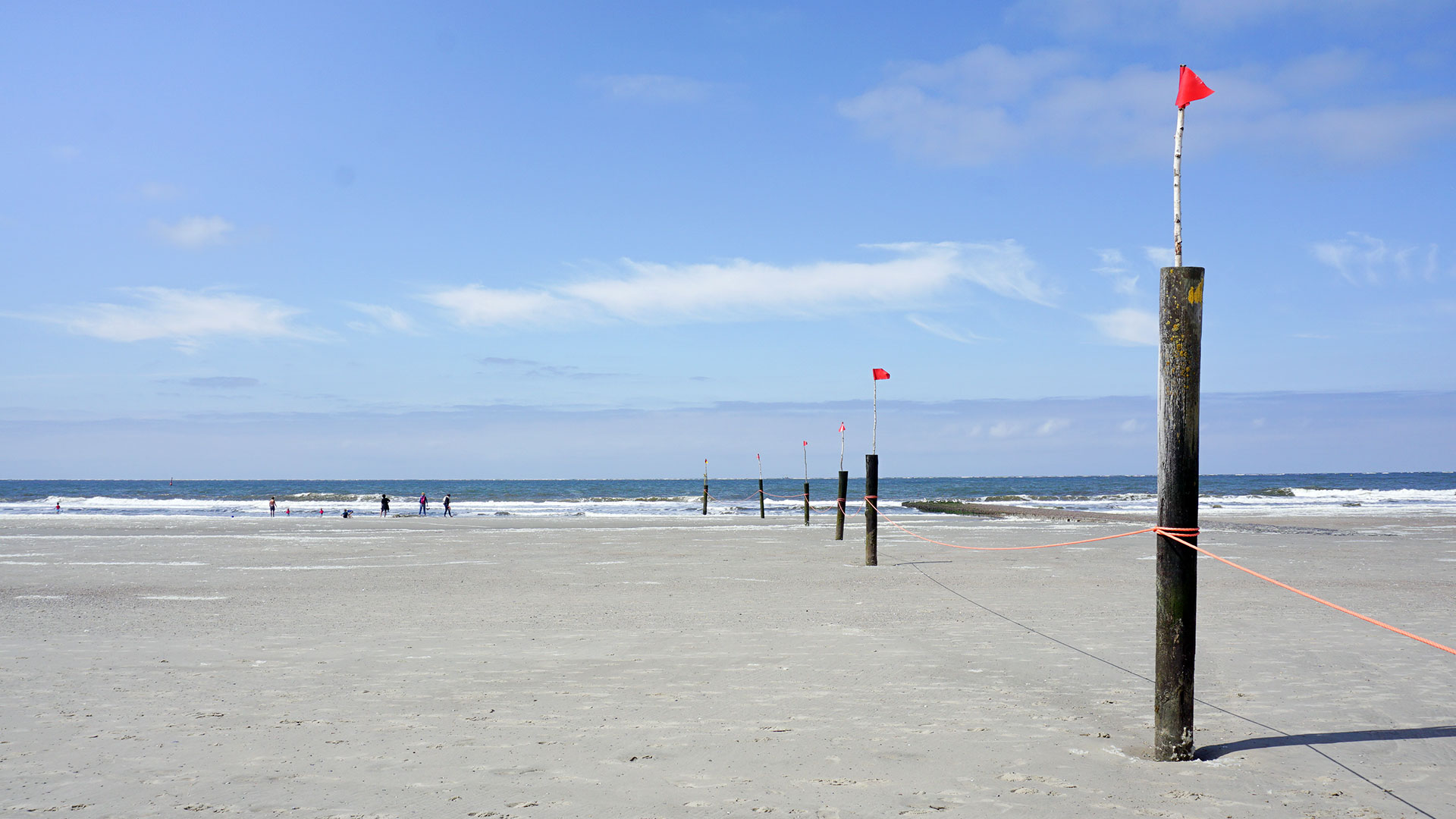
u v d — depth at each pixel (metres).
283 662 8.10
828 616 10.82
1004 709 6.42
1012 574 15.55
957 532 27.55
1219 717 6.17
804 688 7.07
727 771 5.04
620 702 6.62
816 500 66.81
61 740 5.64
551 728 5.93
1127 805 4.51
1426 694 6.81
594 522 35.72
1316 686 7.06
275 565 17.83
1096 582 14.27
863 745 5.55
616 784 4.83
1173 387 4.98
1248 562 17.64
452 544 23.48
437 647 8.84
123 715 6.25
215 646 8.92
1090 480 143.62
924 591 13.27
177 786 4.80
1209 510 46.69
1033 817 4.34
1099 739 5.66
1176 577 5.14
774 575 15.57
